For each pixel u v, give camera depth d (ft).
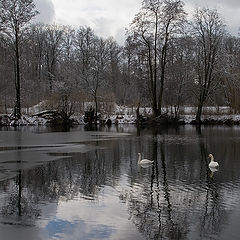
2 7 193.57
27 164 88.89
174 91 219.41
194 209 54.49
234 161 91.20
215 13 207.51
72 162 91.50
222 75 212.84
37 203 57.62
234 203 57.16
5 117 213.05
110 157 98.94
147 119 210.38
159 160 93.71
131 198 60.13
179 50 213.05
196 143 126.00
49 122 222.28
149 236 44.78
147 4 199.00
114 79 313.94
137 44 205.67
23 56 276.62
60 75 235.20
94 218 50.80
